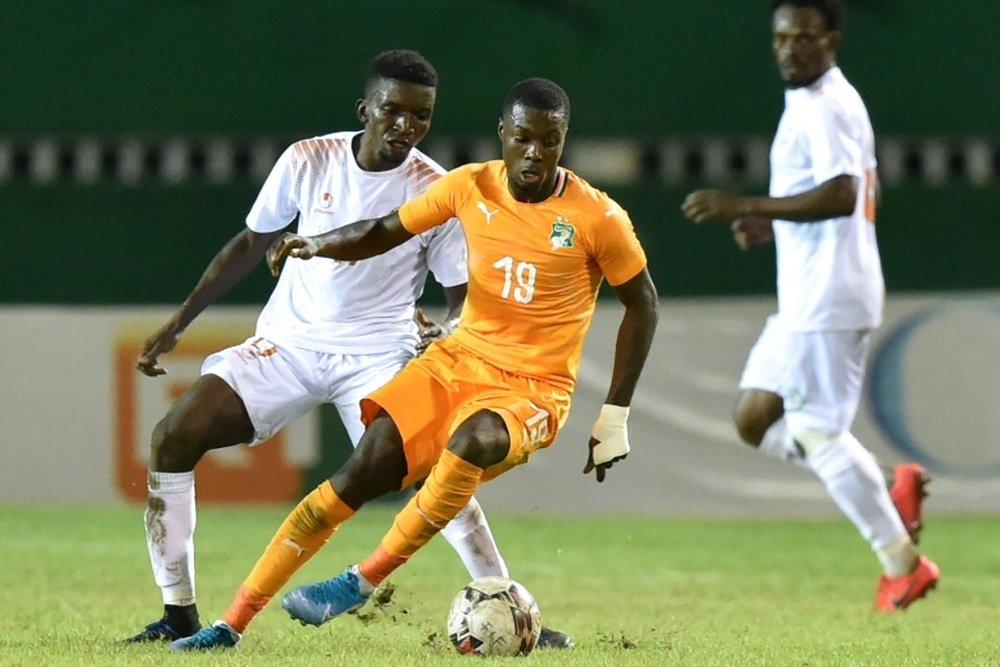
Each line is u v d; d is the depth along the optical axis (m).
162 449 20.03
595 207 19.52
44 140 51.56
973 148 51.53
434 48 51.53
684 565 34.81
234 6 51.62
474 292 19.78
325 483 19.08
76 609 24.58
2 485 47.09
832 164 26.39
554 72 51.53
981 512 46.44
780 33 27.19
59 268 51.44
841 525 44.50
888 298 46.75
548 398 19.48
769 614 25.64
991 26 51.25
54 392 47.09
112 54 51.62
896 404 46.50
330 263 21.20
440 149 51.62
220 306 50.34
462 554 21.12
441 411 19.33
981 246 51.34
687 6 51.44
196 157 51.91
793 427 27.72
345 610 18.98
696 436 46.97
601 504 47.03
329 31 51.62
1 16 51.47
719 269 51.25
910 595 26.78
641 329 19.91
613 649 20.08
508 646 18.66
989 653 20.17
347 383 21.17
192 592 20.36
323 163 21.55
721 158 51.69
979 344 46.44
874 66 51.44
